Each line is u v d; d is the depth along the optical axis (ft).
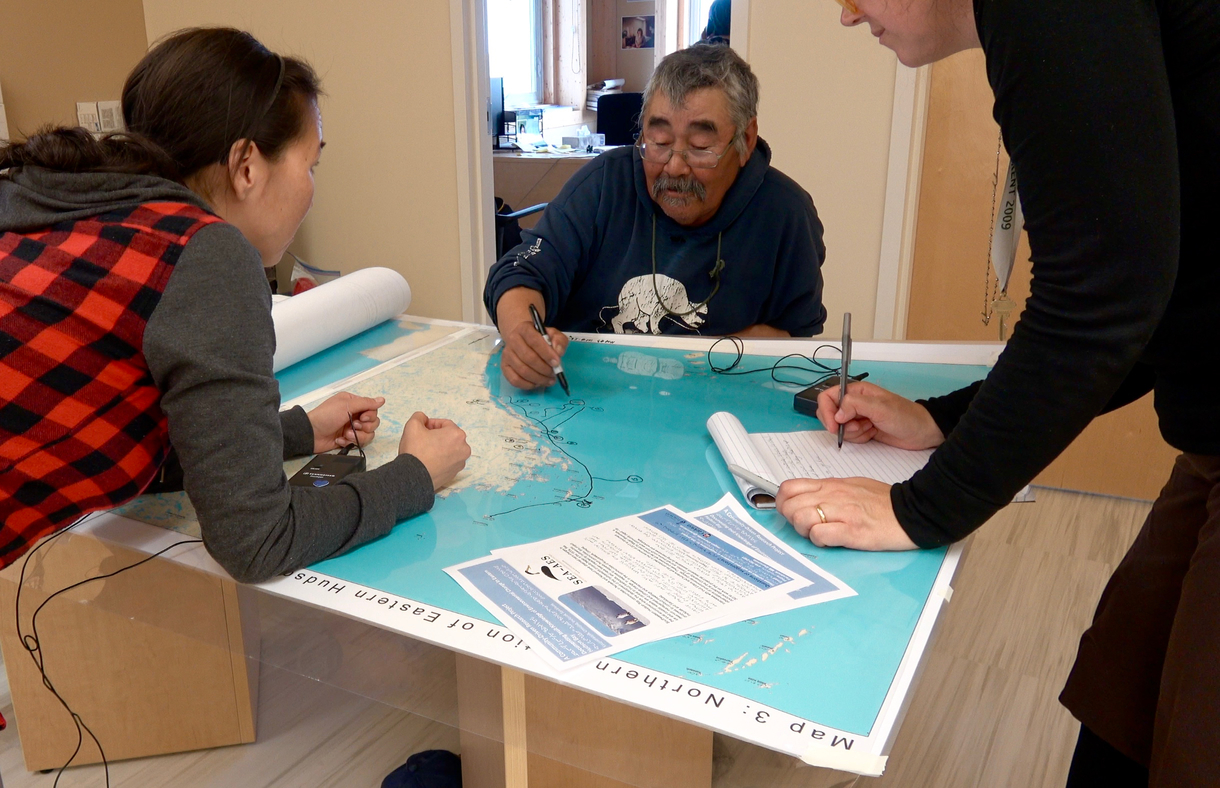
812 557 3.02
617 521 3.28
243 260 2.84
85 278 2.70
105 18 10.41
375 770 5.28
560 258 5.89
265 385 2.85
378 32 10.85
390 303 5.78
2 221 2.84
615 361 5.10
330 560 3.05
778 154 9.44
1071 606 7.00
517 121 19.63
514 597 2.80
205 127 2.99
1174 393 2.86
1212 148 2.39
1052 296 2.45
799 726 2.23
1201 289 2.59
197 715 5.35
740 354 5.17
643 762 2.69
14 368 2.71
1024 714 5.78
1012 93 2.34
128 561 3.23
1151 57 2.19
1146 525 3.63
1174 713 2.60
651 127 5.47
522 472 3.70
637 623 2.66
